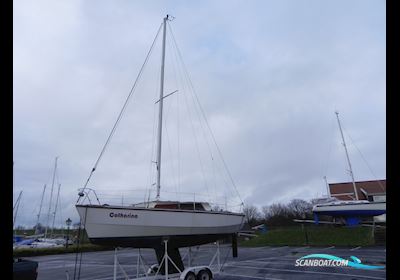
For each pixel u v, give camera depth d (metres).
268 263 12.65
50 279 11.20
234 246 10.43
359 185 30.73
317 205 22.77
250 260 14.09
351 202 21.48
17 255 24.33
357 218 21.64
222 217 9.97
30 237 38.19
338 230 20.86
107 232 7.84
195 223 9.22
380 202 20.52
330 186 31.86
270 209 43.34
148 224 8.36
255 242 23.19
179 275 8.34
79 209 7.65
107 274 11.94
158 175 10.38
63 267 15.06
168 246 8.90
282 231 24.30
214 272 9.13
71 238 34.78
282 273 10.07
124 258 19.06
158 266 8.90
